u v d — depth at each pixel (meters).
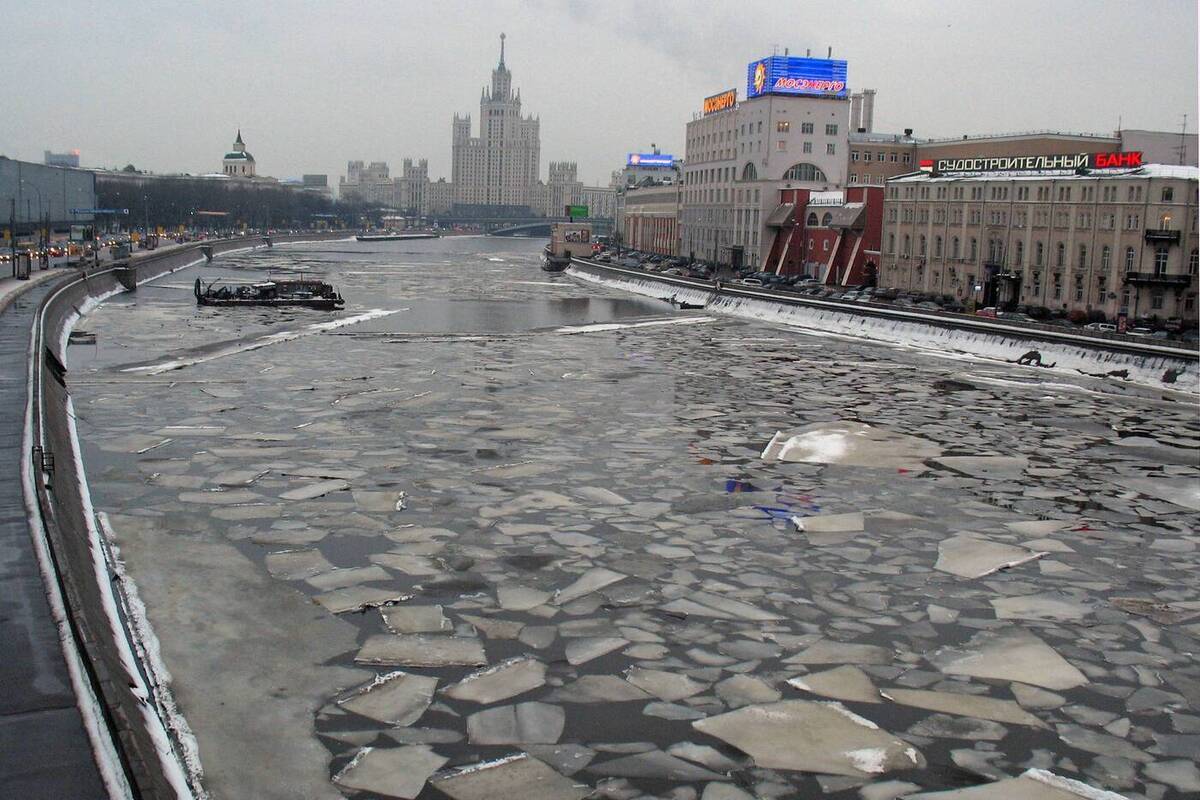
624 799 13.41
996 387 46.59
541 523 24.53
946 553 22.91
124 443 31.52
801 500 26.84
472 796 13.45
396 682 16.50
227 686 16.25
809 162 122.00
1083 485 29.00
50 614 14.56
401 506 25.64
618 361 52.91
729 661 17.41
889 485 28.50
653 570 21.53
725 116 134.38
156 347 54.47
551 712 15.66
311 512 25.00
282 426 34.50
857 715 15.66
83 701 12.28
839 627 18.86
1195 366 46.81
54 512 18.80
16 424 26.62
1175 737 15.14
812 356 56.62
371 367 48.47
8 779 10.71
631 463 30.39
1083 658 17.72
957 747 14.80
